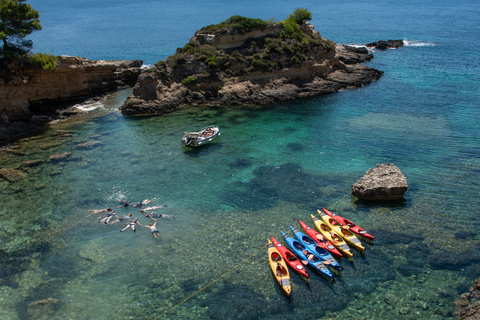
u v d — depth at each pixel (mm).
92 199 30500
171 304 19422
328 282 20656
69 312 19000
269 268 21938
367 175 30547
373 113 50219
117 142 42438
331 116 49938
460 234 24203
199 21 179625
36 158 38219
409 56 88500
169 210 28625
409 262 21891
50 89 53531
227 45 61250
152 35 140125
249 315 18500
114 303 19594
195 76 57438
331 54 68500
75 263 22859
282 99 58469
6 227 26766
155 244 24469
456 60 81000
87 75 60719
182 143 40531
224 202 29562
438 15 172500
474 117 46219
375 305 18844
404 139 40500
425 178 31828
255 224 26531
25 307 19359
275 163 36250
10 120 46094
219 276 21359
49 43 126250
